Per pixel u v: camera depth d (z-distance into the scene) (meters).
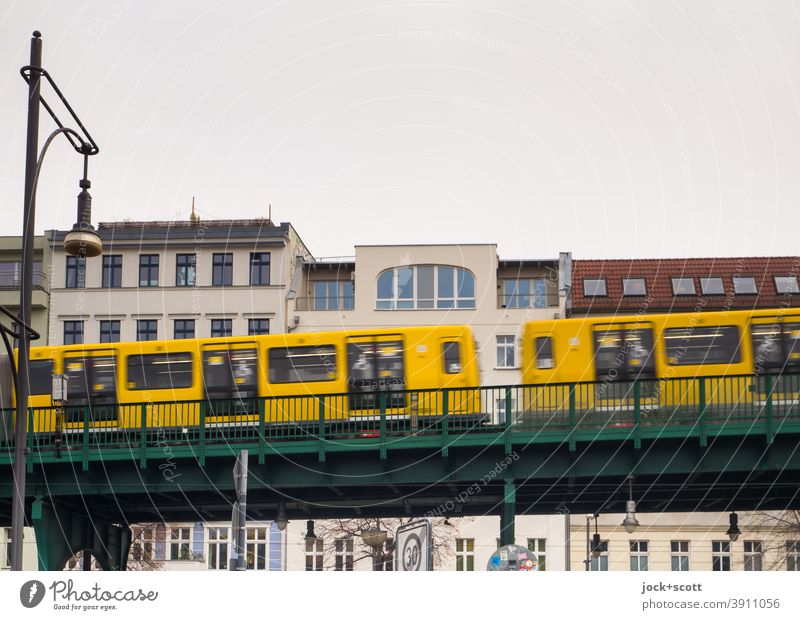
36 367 40.28
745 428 28.41
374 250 62.66
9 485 31.38
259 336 39.41
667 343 37.50
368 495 31.97
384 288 62.44
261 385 38.94
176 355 39.78
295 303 63.78
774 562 58.12
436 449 29.61
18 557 19.12
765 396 30.25
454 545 58.81
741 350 37.25
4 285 65.31
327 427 36.03
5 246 65.81
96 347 40.16
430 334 38.06
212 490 30.80
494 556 25.19
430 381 37.72
